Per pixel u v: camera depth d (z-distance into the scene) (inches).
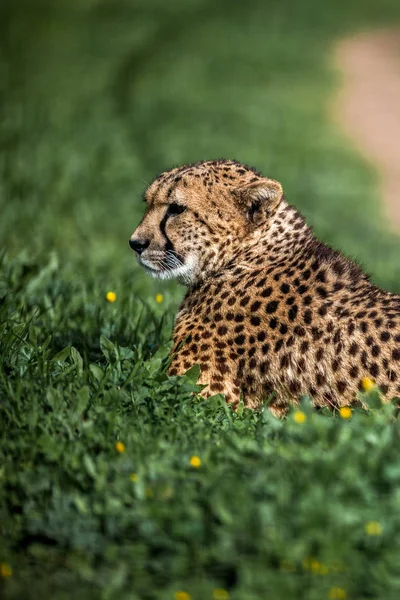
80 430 336.5
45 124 1174.3
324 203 1076.5
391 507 289.4
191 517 286.5
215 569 277.4
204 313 411.5
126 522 290.4
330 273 395.9
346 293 390.3
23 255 573.9
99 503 299.6
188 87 1626.5
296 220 418.3
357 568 270.8
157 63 1800.0
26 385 360.5
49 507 302.8
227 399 397.4
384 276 770.2
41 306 478.3
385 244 935.0
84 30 2144.4
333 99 1743.4
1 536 296.4
